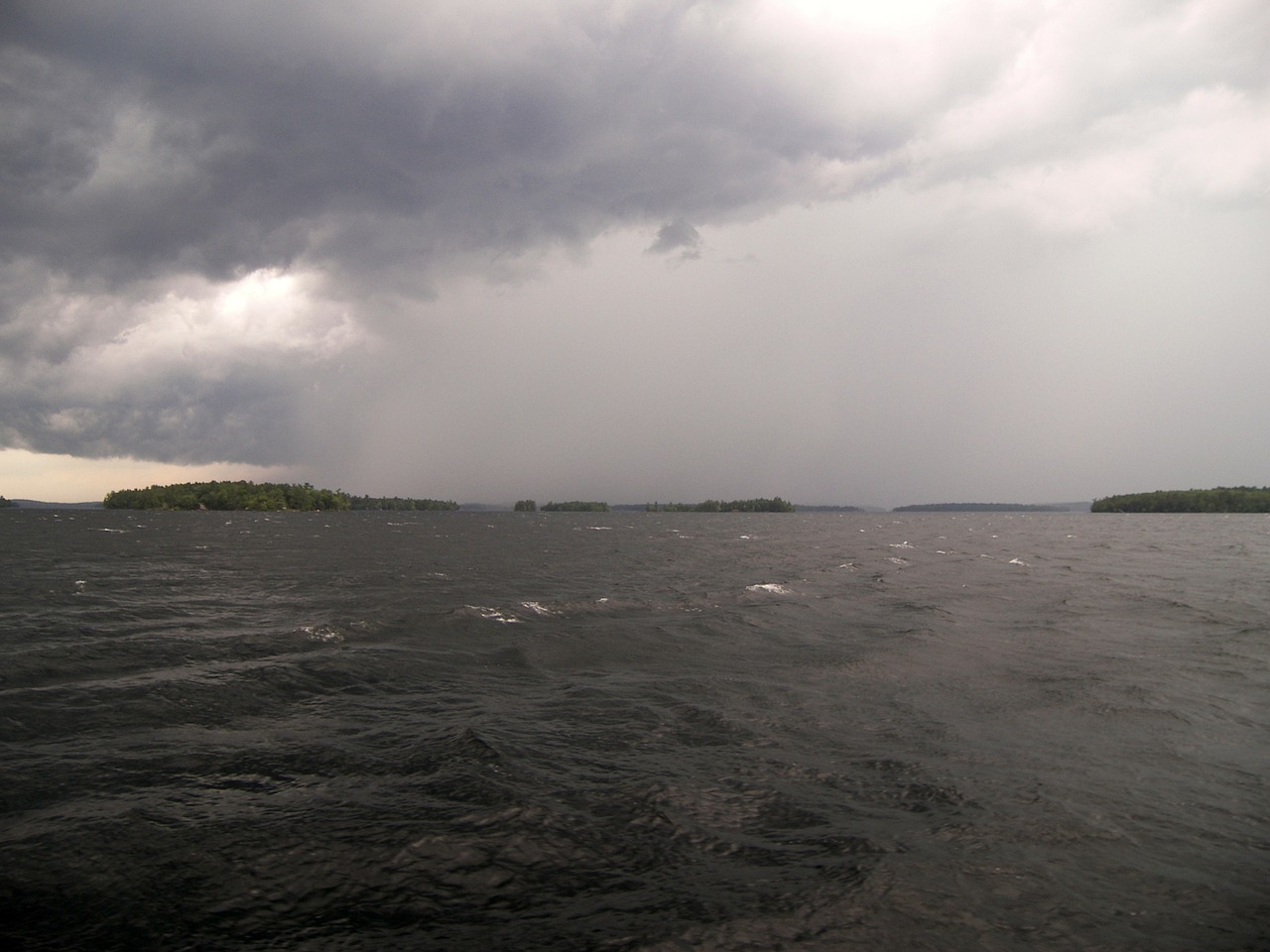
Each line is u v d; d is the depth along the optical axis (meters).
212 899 6.02
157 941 5.43
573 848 7.04
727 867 6.70
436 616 20.36
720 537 84.69
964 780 9.04
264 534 83.81
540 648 17.05
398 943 5.45
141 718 11.15
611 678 14.38
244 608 22.95
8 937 5.42
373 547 59.12
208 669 14.10
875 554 52.00
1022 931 5.68
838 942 5.46
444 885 6.31
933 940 5.52
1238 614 22.48
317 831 7.29
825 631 19.61
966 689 13.59
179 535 78.44
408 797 8.20
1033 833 7.51
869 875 6.51
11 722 10.75
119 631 18.30
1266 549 56.38
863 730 11.12
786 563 43.34
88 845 6.93
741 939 5.49
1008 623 20.83
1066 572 36.53
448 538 77.69
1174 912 6.00
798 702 12.69
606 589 29.06
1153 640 18.34
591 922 5.72
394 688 13.32
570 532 103.31
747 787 8.75
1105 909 6.02
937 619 21.22
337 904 5.99
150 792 8.31
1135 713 12.05
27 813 7.66
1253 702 12.71
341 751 9.86
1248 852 7.16
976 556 49.12
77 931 5.54
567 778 8.95
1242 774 9.36
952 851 7.05
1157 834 7.54
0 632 17.89
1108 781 9.04
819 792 8.62
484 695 13.02
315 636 17.30
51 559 42.25
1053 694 13.21
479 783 8.59
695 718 11.70
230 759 9.50
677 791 8.55
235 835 7.18
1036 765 9.64
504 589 29.06
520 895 6.15
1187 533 94.44
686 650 17.11
